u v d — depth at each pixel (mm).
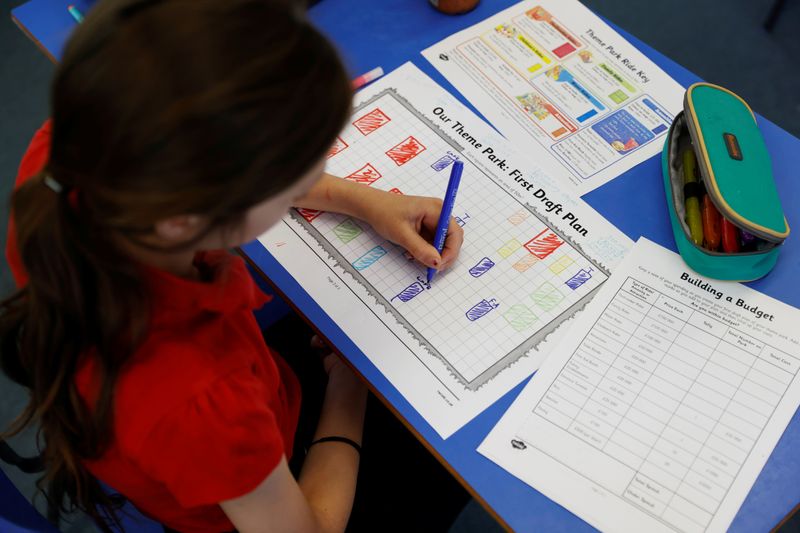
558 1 1048
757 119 920
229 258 631
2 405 1519
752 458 692
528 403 728
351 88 485
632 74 976
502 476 692
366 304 797
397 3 1051
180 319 567
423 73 980
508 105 950
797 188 863
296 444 951
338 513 798
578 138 920
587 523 668
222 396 563
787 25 1994
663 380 737
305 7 484
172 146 414
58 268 497
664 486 680
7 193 1790
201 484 575
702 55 1955
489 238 841
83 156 436
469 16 1036
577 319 778
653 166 894
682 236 806
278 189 466
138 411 546
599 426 712
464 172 895
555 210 861
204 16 421
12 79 1968
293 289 809
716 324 769
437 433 715
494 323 779
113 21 427
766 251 765
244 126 421
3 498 659
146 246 481
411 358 759
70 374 557
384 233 833
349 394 912
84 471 674
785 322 769
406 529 903
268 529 654
